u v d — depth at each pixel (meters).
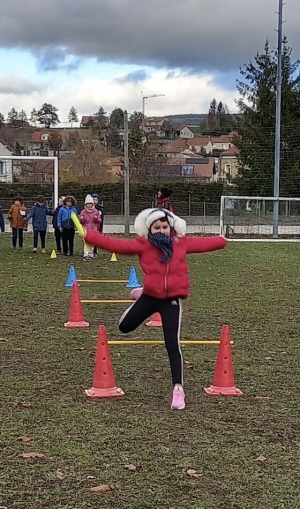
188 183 48.62
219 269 18.00
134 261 19.72
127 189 32.72
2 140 68.06
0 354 7.88
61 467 4.54
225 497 4.12
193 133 91.81
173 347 6.00
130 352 8.11
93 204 19.81
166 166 59.66
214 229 38.03
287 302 12.26
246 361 7.73
